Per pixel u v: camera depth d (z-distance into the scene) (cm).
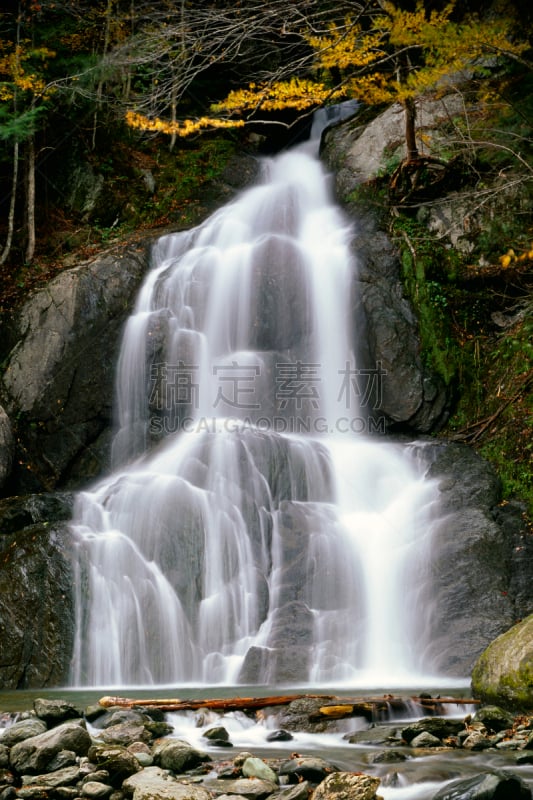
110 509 1055
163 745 543
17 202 1681
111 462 1297
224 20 1209
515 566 1008
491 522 1050
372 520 1081
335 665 896
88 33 1772
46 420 1300
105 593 963
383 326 1319
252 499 1080
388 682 866
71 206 1689
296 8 1209
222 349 1367
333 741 599
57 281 1380
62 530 992
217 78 1952
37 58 1666
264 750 571
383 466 1162
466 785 455
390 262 1402
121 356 1346
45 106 1648
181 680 952
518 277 1390
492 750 556
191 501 1045
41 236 1633
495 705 661
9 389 1320
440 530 1045
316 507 1099
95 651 934
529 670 649
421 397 1294
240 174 1802
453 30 970
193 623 985
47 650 916
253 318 1369
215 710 667
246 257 1410
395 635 970
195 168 1800
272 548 1054
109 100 1709
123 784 481
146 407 1328
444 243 1438
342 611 984
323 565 1025
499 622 937
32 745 531
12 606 930
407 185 1507
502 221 1423
